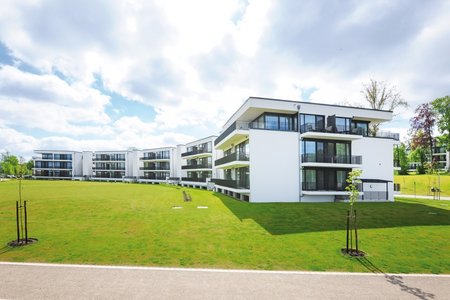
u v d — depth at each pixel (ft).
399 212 54.39
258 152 72.59
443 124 140.97
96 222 41.88
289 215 49.06
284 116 79.77
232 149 105.40
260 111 78.54
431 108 145.48
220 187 104.68
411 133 154.92
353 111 83.05
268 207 60.03
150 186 152.56
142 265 23.38
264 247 28.96
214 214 49.80
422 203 73.51
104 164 254.27
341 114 81.71
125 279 20.29
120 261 24.31
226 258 25.39
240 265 23.61
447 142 144.46
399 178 154.10
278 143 74.23
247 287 19.11
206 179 139.03
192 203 67.56
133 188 129.39
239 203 68.23
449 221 44.68
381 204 69.72
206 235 33.96
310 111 78.59
